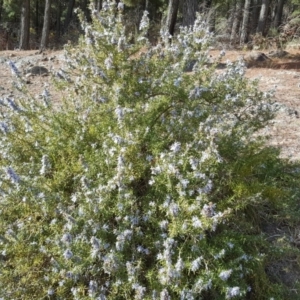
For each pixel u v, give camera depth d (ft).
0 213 8.97
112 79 10.63
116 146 9.12
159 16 73.46
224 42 44.91
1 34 61.98
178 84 10.20
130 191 8.36
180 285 7.38
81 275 7.87
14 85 11.62
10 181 9.17
